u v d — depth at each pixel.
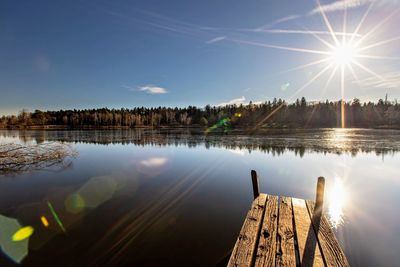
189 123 97.81
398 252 4.65
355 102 82.50
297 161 14.45
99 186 9.23
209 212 6.50
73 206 7.03
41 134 44.78
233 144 23.78
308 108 82.50
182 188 8.89
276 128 62.56
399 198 7.76
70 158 16.25
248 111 88.62
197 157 16.33
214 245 4.77
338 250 3.10
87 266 4.17
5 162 13.22
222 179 10.30
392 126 59.75
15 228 5.59
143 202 7.36
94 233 5.34
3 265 4.17
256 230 3.71
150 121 100.88
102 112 108.00
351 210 6.75
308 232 3.64
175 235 5.20
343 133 39.69
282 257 2.97
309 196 8.15
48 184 9.66
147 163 14.30
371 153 17.25
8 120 89.50
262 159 15.23
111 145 24.38
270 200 5.05
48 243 4.89
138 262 4.26
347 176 10.80
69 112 109.44
